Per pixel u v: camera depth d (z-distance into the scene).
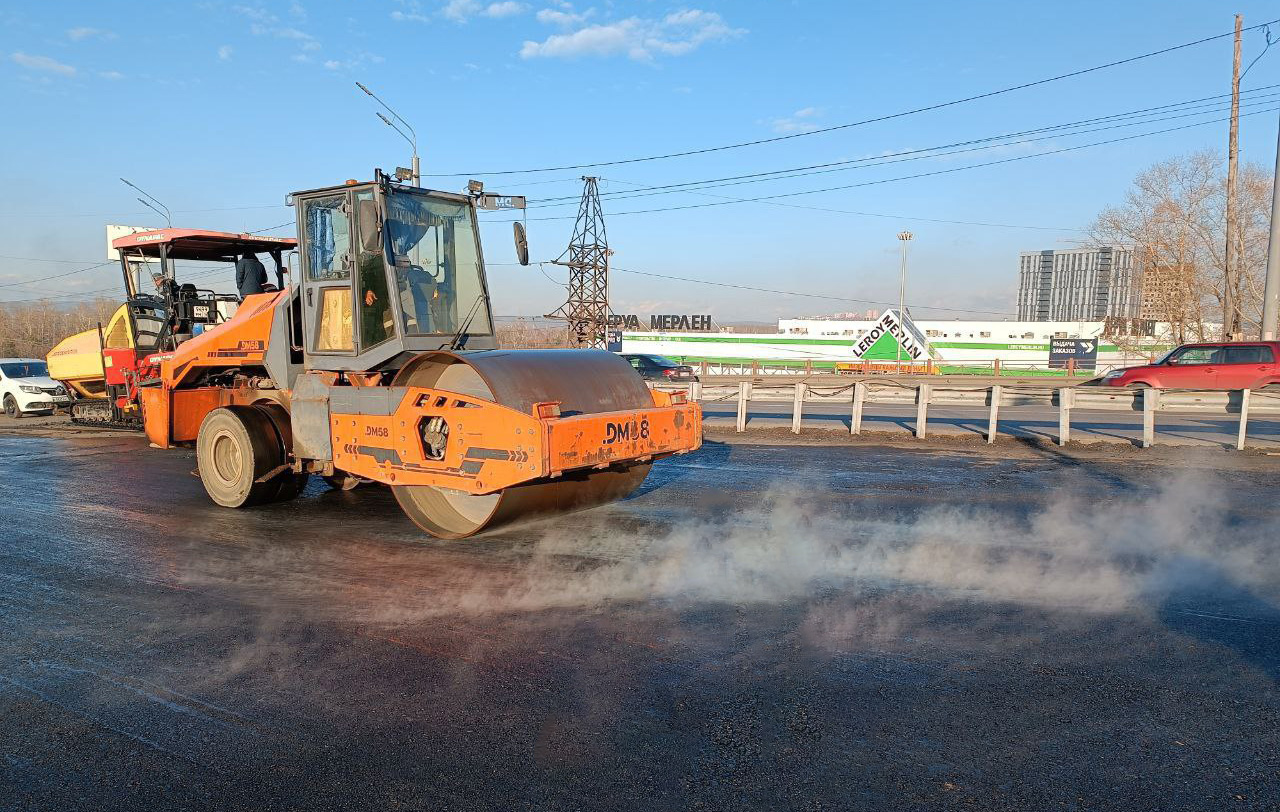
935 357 53.47
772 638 4.64
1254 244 34.16
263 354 8.22
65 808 3.08
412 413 6.61
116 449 13.01
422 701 3.91
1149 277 39.31
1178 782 3.16
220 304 11.44
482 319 7.95
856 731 3.58
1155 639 4.60
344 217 7.36
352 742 3.54
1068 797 3.07
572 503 7.36
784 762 3.34
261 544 6.86
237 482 8.08
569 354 7.05
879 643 4.56
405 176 7.29
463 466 6.27
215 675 4.24
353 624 4.94
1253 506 8.05
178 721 3.75
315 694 4.00
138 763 3.39
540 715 3.75
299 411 7.62
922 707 3.80
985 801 3.04
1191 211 37.25
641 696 3.93
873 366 53.88
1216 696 3.89
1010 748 3.43
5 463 11.56
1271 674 4.13
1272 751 3.39
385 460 6.86
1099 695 3.91
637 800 3.08
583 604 5.23
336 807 3.06
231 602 5.38
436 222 7.62
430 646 4.57
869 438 13.63
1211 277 36.66
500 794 3.13
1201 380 19.00
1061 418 12.58
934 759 3.35
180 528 7.47
